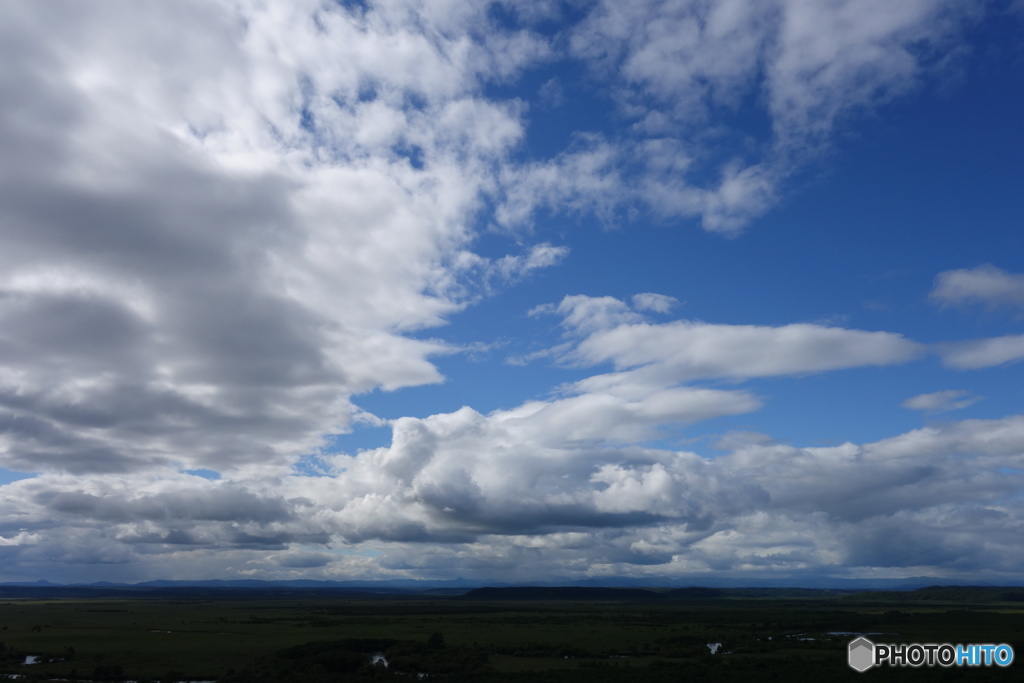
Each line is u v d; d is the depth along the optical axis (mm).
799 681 81750
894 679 80750
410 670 102062
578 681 84938
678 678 85562
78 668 103188
